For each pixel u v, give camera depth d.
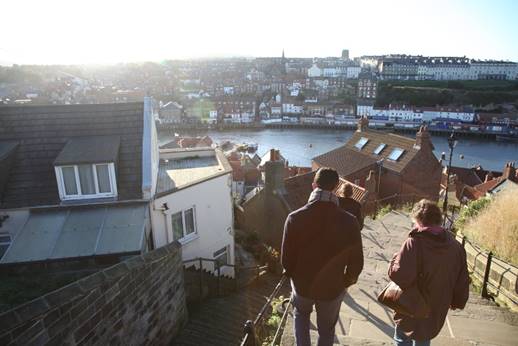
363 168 33.22
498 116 134.25
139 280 8.24
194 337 10.36
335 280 3.66
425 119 143.88
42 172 12.73
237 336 10.50
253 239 20.97
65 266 9.76
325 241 3.53
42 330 5.56
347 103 168.12
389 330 6.15
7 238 12.05
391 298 3.87
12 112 13.88
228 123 139.38
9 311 5.29
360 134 40.50
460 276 3.71
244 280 15.42
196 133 127.94
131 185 12.62
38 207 11.70
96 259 9.89
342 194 5.36
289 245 3.69
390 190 32.88
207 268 15.55
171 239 13.55
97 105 14.38
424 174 33.06
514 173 37.47
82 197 12.33
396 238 11.69
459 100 169.75
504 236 8.70
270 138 116.81
